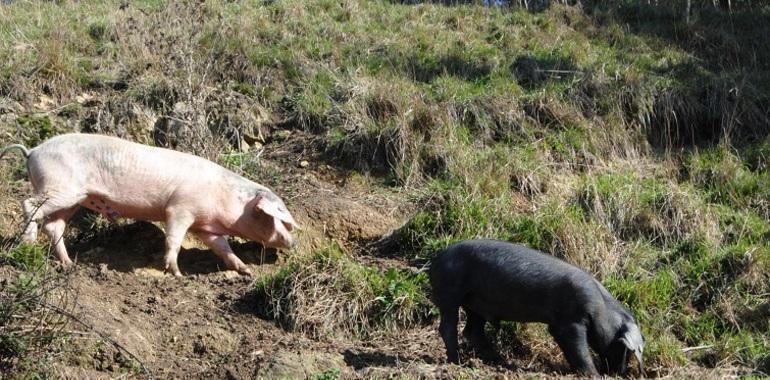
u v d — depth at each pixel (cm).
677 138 1159
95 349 647
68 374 611
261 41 1248
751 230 967
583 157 1088
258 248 902
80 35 1184
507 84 1179
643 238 955
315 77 1170
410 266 884
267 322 769
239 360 686
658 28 1430
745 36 1418
